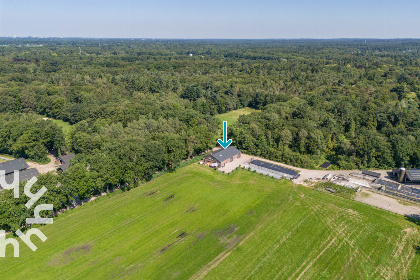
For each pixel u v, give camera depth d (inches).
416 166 3548.2
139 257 2101.4
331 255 2101.4
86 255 2124.8
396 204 2790.4
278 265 2010.3
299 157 3750.0
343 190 3024.1
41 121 4325.8
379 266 1996.8
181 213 2655.0
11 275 1941.4
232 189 3105.3
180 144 3597.4
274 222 2500.0
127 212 2669.8
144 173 3159.5
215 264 2022.6
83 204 2802.7
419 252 2123.5
